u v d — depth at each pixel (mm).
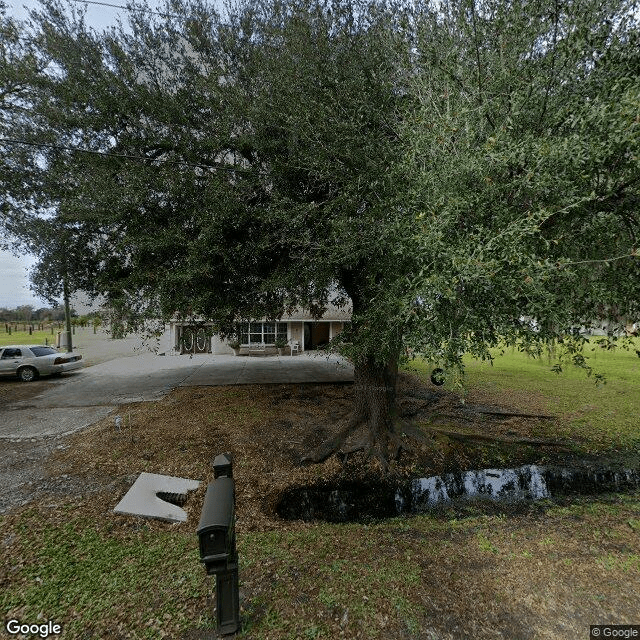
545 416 8633
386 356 4723
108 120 6180
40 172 6875
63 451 5887
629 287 3227
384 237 3697
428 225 2842
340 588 2672
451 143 3020
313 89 5168
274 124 5570
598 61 2938
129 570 2910
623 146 2504
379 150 4402
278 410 8586
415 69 3854
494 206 2844
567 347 3822
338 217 4562
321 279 5363
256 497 5105
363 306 5164
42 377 12633
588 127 2680
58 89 6117
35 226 6895
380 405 6891
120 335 6254
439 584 2744
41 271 7504
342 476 5996
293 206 5312
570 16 3014
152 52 6758
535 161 2713
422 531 3926
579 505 4711
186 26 6465
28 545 3264
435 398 10102
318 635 2234
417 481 5938
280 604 2492
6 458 5594
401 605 2486
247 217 5648
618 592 2553
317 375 12852
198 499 4699
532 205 2797
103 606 2514
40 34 6258
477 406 9406
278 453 6473
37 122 6438
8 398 9547
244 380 11891
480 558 3145
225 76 6301
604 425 8094
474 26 3229
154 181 5773
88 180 5742
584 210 2877
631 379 12195
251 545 3377
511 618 2365
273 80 5453
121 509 4012
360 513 4988
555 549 3201
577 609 2414
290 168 5543
